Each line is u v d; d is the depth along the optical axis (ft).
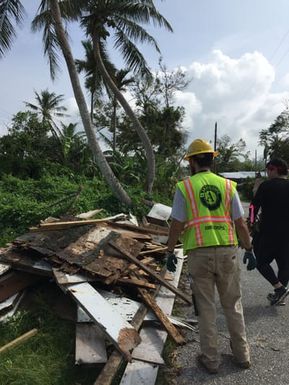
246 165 254.06
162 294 16.39
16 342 12.55
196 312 11.87
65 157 59.57
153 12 49.24
